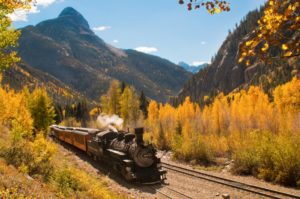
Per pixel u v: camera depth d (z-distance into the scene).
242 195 13.88
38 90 43.09
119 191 15.20
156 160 17.59
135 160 16.91
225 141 26.56
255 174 17.80
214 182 16.23
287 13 3.90
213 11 4.57
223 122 46.66
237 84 187.12
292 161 15.58
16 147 13.68
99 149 21.09
